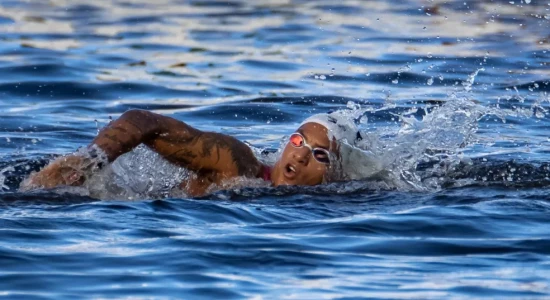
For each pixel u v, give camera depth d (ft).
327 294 53.98
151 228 65.00
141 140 77.25
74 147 99.96
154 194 77.00
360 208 72.08
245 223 67.15
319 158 79.46
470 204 73.15
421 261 60.03
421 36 168.45
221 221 67.46
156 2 215.92
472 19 185.57
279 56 153.69
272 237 63.67
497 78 136.26
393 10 198.08
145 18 193.06
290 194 76.43
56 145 100.53
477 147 100.32
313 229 65.92
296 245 62.28
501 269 58.70
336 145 80.53
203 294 53.67
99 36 171.83
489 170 86.33
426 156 87.71
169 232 64.23
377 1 210.59
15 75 133.59
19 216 66.54
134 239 62.44
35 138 103.09
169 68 144.87
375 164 82.48
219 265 58.13
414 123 90.53
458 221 68.03
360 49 157.69
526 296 54.19
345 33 172.86
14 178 83.25
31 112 115.85
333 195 76.43
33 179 75.56
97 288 54.13
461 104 93.25
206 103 123.65
